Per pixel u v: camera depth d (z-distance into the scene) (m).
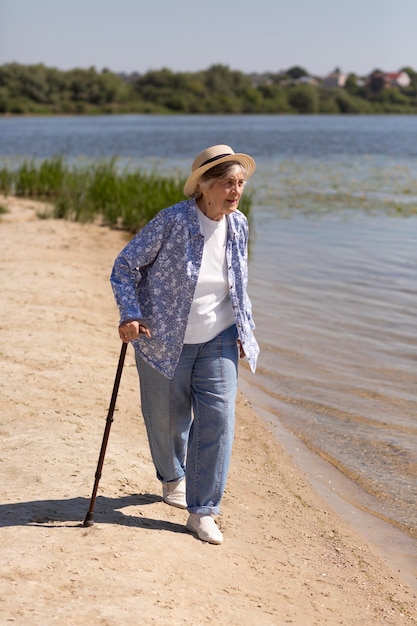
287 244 13.98
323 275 11.70
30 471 5.00
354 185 23.38
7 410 6.01
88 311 9.12
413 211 17.84
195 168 4.12
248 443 6.23
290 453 6.13
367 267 12.19
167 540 4.29
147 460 5.41
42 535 4.17
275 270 11.98
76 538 4.16
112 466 5.18
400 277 11.55
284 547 4.62
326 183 23.97
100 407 6.30
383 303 10.20
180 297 4.17
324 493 5.52
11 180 19.70
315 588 4.20
